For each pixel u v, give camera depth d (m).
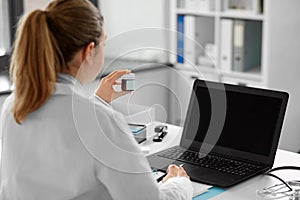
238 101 2.14
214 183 1.92
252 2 3.96
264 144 2.06
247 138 2.10
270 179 2.00
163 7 4.32
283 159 2.22
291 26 3.78
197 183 1.94
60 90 1.43
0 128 1.62
